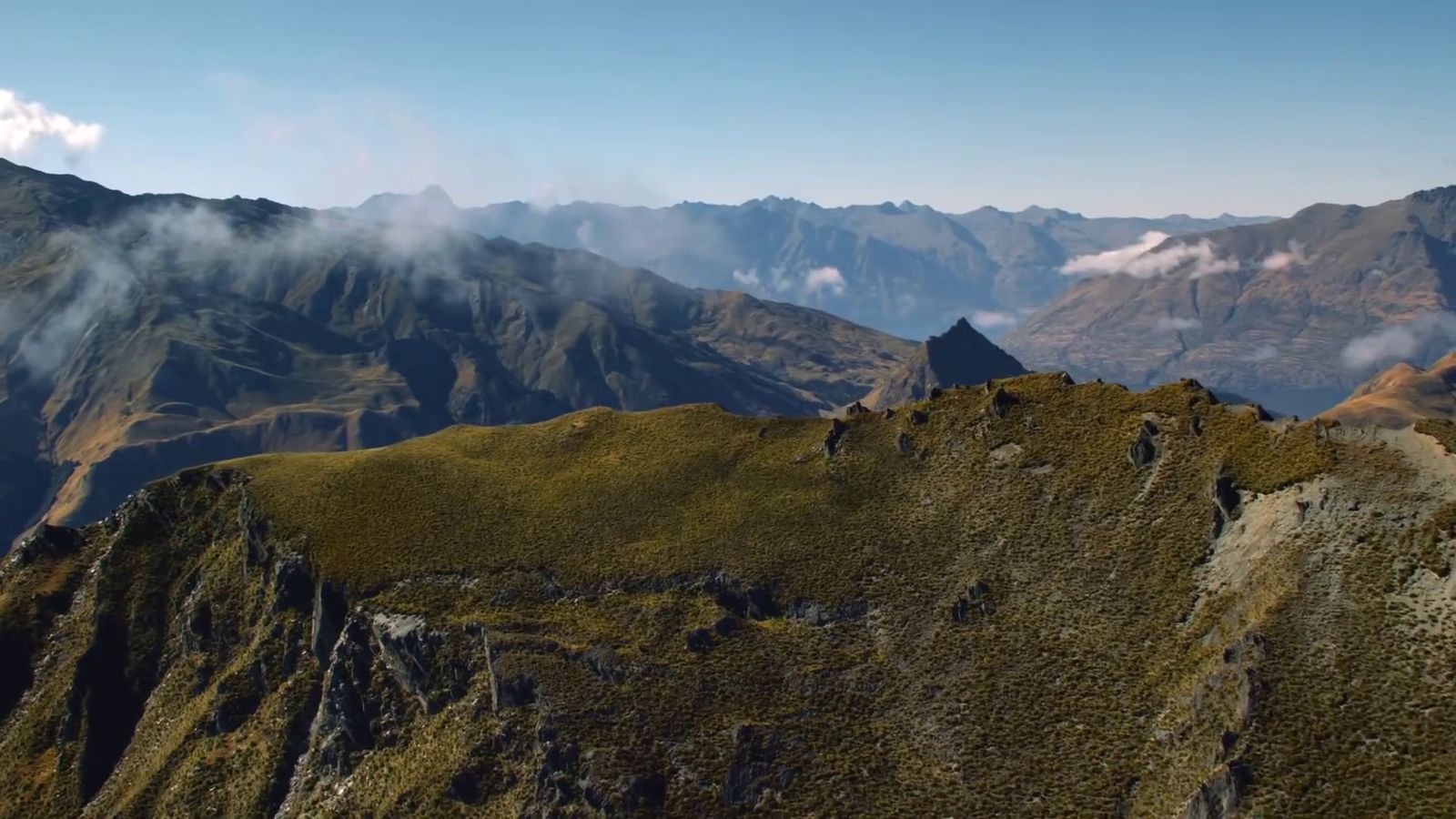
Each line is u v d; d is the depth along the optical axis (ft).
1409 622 274.16
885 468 428.56
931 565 374.84
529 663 347.56
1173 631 315.58
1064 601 342.23
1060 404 416.87
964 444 420.77
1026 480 392.06
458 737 344.69
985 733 308.40
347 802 350.84
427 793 333.42
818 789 300.81
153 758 406.82
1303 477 328.90
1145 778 277.23
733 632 363.15
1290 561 304.50
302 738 384.88
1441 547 285.43
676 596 385.09
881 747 313.73
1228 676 280.31
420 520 436.76
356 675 382.63
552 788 313.32
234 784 379.55
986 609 350.23
